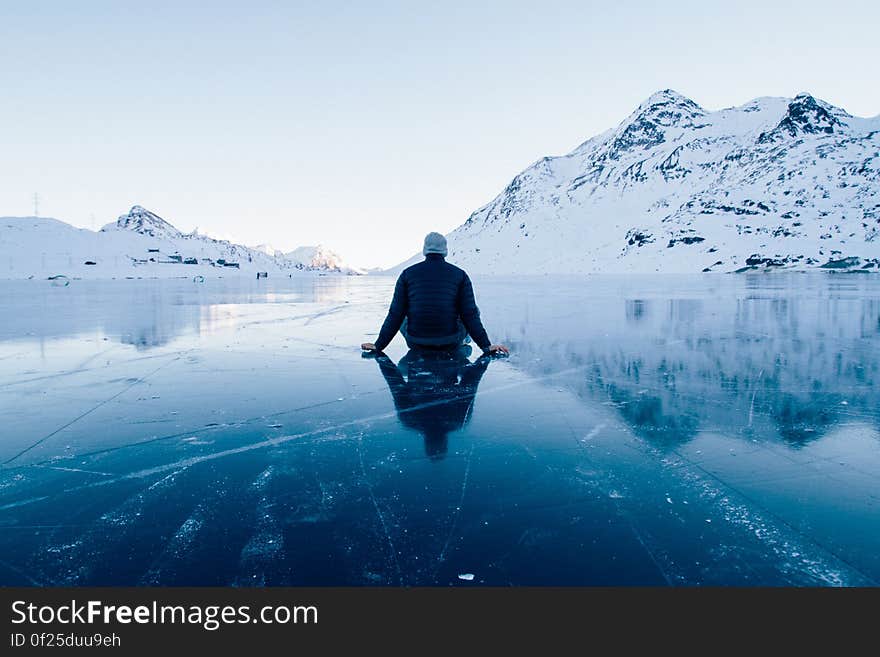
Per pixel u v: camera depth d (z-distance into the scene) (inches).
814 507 66.2
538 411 112.9
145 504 67.6
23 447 90.3
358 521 62.9
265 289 1051.3
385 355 194.7
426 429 100.4
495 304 523.5
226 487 73.1
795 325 301.9
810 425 101.7
